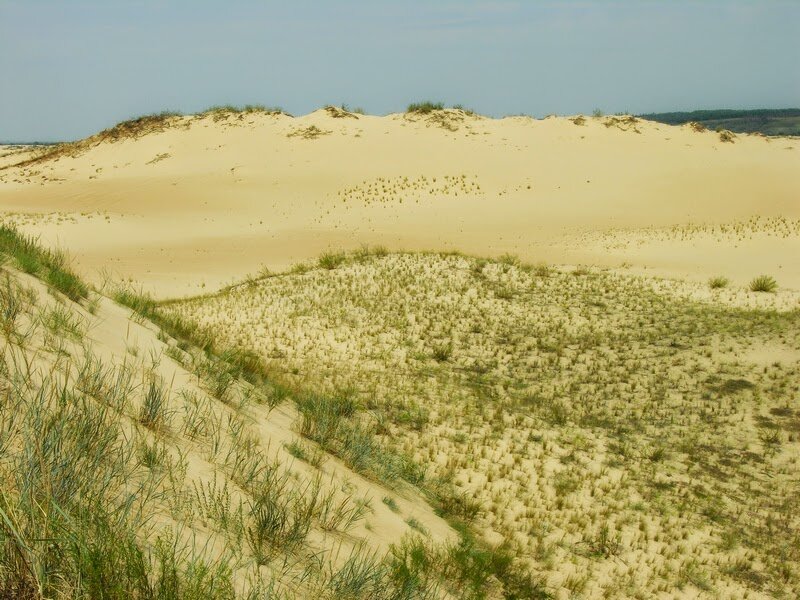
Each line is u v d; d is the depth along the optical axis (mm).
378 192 49656
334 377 13438
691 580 7266
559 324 19016
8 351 3906
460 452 9930
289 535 3545
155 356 6277
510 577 5961
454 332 17969
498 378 14828
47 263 8406
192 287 25250
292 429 6801
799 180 52781
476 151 59719
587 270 26328
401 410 11523
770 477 10680
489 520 7645
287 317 18547
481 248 34875
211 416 5137
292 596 2918
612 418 12859
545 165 57000
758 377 15094
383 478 6973
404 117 67750
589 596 6328
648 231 40250
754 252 34125
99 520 2363
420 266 23891
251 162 57781
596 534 7965
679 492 9805
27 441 2568
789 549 8367
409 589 3725
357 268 23766
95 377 4145
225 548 2932
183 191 49562
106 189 50000
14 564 1970
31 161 69562
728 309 20953
